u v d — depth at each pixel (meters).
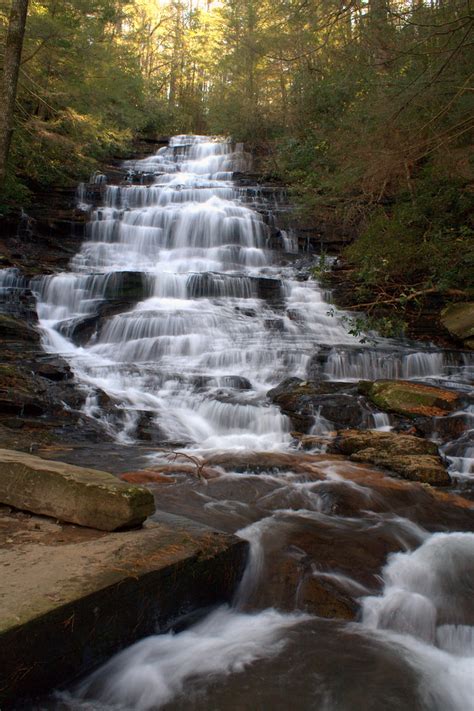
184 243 18.52
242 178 24.58
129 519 4.17
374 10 12.64
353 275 15.65
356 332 12.62
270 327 13.10
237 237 18.67
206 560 4.04
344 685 3.43
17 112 17.28
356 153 12.73
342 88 18.42
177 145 30.05
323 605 4.24
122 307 13.44
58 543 3.96
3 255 15.07
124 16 27.19
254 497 5.84
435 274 14.12
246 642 3.84
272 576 4.47
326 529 5.25
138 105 32.06
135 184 23.19
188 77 40.69
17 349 10.79
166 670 3.50
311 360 11.16
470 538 5.39
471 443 8.08
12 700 2.93
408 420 8.85
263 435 8.52
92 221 18.16
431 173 13.97
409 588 4.55
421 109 11.87
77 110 19.78
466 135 12.25
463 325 12.91
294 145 22.00
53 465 4.63
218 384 10.15
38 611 3.03
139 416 8.61
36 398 8.43
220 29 30.33
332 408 8.95
